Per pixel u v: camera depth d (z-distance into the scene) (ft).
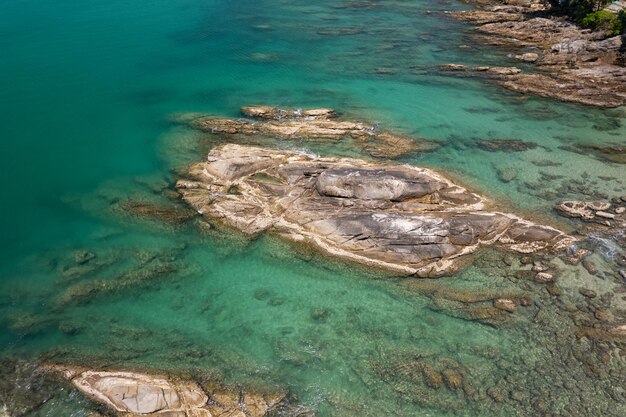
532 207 116.16
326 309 92.68
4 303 93.86
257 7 286.87
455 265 100.32
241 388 77.66
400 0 310.65
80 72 189.37
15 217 115.96
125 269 101.30
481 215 108.27
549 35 226.79
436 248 101.60
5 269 101.60
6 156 137.28
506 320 89.51
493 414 74.49
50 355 82.94
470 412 74.79
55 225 113.60
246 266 102.17
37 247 107.45
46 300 94.48
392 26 254.47
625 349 83.51
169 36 232.32
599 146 142.51
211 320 90.27
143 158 137.18
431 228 103.19
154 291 96.43
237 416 73.00
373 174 114.11
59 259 104.01
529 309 91.30
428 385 78.69
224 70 196.65
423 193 113.09
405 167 127.54
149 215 115.24
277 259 103.45
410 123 154.61
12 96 168.45
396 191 111.86
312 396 77.00
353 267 101.14
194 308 92.89
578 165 133.28
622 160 135.33
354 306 93.30
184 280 98.94
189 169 129.49
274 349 84.69
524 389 77.82
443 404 75.92
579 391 77.36
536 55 203.41
